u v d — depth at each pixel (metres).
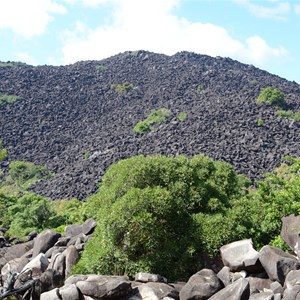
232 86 83.69
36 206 24.38
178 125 61.97
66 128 77.88
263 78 92.00
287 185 13.20
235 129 56.66
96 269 12.02
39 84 94.12
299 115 64.19
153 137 59.62
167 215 12.16
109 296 10.36
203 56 104.50
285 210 12.48
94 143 66.44
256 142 52.16
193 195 12.62
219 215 12.32
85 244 13.70
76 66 105.50
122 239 11.89
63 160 63.50
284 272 10.39
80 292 10.70
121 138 64.75
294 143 52.84
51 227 23.84
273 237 12.56
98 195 13.59
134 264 11.79
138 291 10.62
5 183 59.47
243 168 44.72
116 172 13.33
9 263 15.05
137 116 76.06
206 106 69.56
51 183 52.88
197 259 11.90
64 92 91.25
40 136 74.25
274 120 59.78
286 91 82.06
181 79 89.50
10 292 11.77
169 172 12.82
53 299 10.78
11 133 74.75
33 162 64.75
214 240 11.86
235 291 9.59
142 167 12.70
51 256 14.80
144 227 11.62
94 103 87.00
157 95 84.56
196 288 10.33
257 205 13.20
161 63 101.62
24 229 23.58
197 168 13.76
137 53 109.12
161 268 11.71
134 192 11.93
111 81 96.25
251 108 64.88
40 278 12.29
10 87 91.44
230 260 11.22
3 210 26.00
